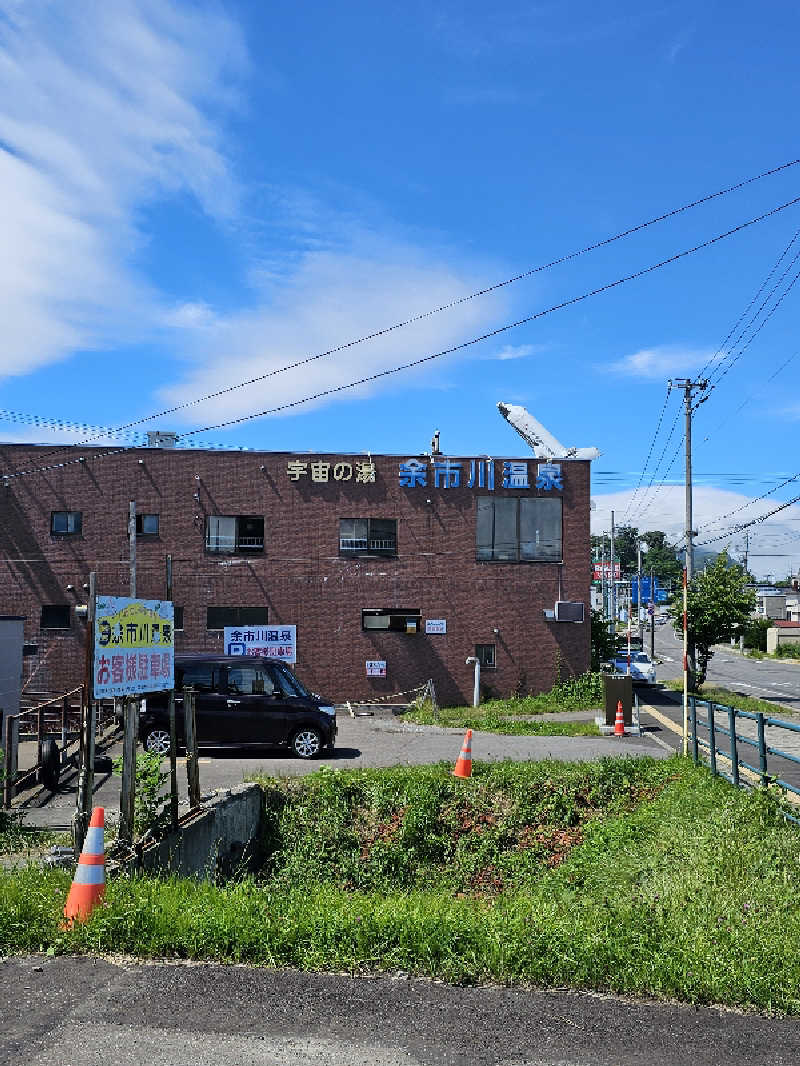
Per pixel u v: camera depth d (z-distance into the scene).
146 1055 4.58
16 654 15.43
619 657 40.91
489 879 12.71
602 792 14.62
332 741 18.42
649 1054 4.78
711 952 6.07
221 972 5.69
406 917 6.46
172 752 9.83
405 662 30.55
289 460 30.61
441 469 31.05
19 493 29.64
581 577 31.28
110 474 29.95
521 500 31.39
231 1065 4.50
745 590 36.81
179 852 9.76
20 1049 4.62
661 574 113.00
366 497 30.80
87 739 8.02
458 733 23.14
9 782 11.82
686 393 36.91
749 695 39.38
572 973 5.72
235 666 18.25
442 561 30.89
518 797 14.13
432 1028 5.00
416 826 13.37
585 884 10.04
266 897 7.59
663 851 10.09
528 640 30.97
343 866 12.82
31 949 6.01
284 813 13.53
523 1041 4.88
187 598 29.92
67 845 9.44
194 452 30.25
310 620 30.31
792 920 7.04
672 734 23.02
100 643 8.16
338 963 5.82
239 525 30.33
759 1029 5.13
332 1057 4.63
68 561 29.61
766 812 10.42
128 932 6.09
